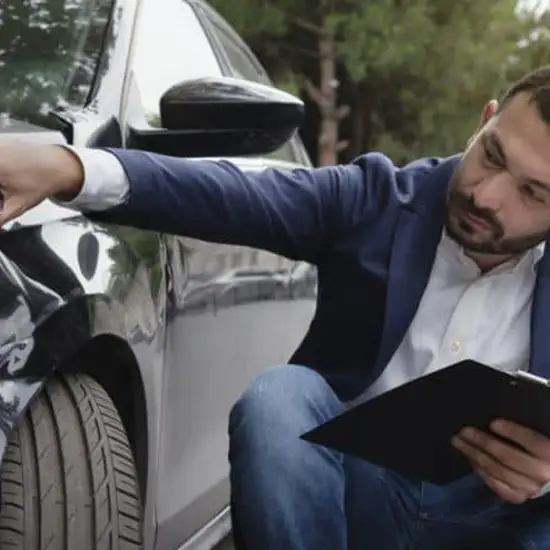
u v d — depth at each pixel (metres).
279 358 4.02
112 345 2.71
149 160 2.39
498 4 12.38
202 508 3.60
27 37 3.15
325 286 2.62
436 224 2.53
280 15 11.55
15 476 2.43
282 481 2.29
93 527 2.52
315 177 2.57
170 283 3.07
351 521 2.60
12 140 2.31
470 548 2.60
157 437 3.01
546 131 2.32
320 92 12.24
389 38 11.61
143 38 3.46
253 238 2.52
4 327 2.31
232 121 3.07
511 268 2.53
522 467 2.30
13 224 2.40
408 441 2.31
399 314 2.51
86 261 2.60
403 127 12.74
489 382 2.14
